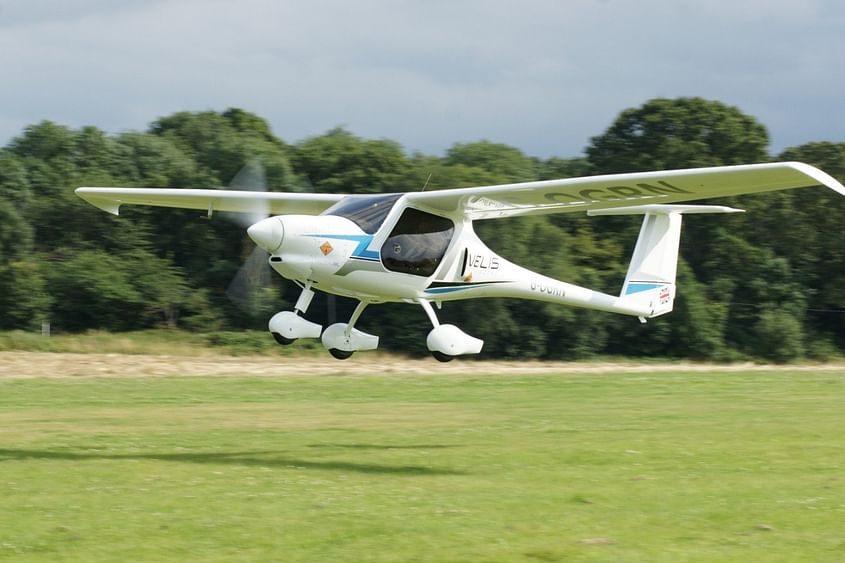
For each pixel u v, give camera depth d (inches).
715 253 5762.8
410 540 1006.4
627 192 1581.0
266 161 5088.6
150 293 4690.0
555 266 4862.2
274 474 1376.7
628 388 2930.6
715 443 1713.8
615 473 1408.7
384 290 1648.6
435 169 4936.0
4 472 1359.5
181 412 2139.5
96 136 5565.9
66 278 4650.6
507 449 1626.5
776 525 1087.6
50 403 2290.8
